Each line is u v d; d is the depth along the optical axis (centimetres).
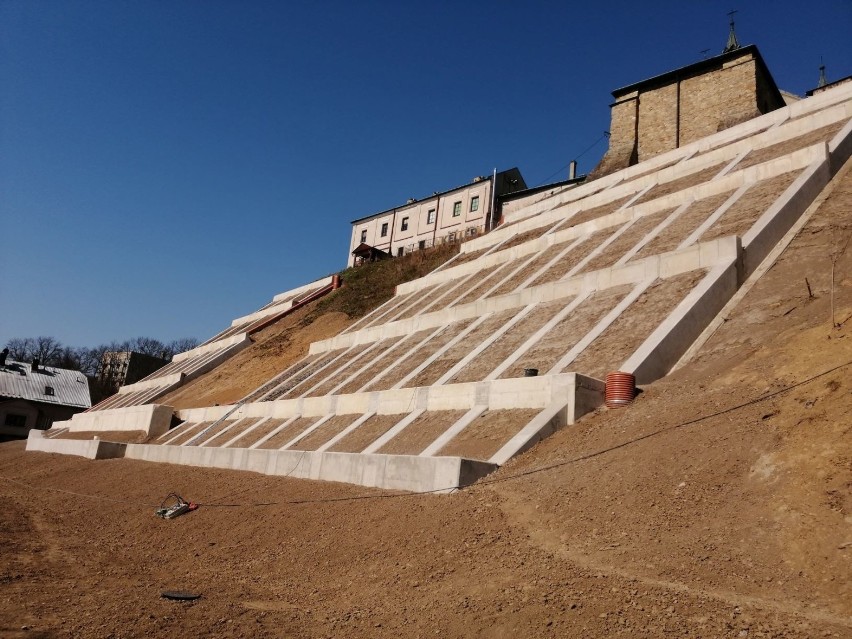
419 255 5256
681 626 622
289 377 3372
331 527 1295
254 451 2080
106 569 1146
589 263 2503
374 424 2011
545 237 3194
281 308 5859
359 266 5875
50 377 7106
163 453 2650
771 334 1427
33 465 3134
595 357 1673
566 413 1445
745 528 800
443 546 1022
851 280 1466
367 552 1104
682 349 1575
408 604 838
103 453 2981
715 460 974
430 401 1902
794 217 1919
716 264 1781
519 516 1055
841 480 799
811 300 1484
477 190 5841
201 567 1214
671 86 4034
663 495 945
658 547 820
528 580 809
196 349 5866
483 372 1973
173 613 833
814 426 927
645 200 2986
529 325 2205
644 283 1962
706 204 2395
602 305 2005
